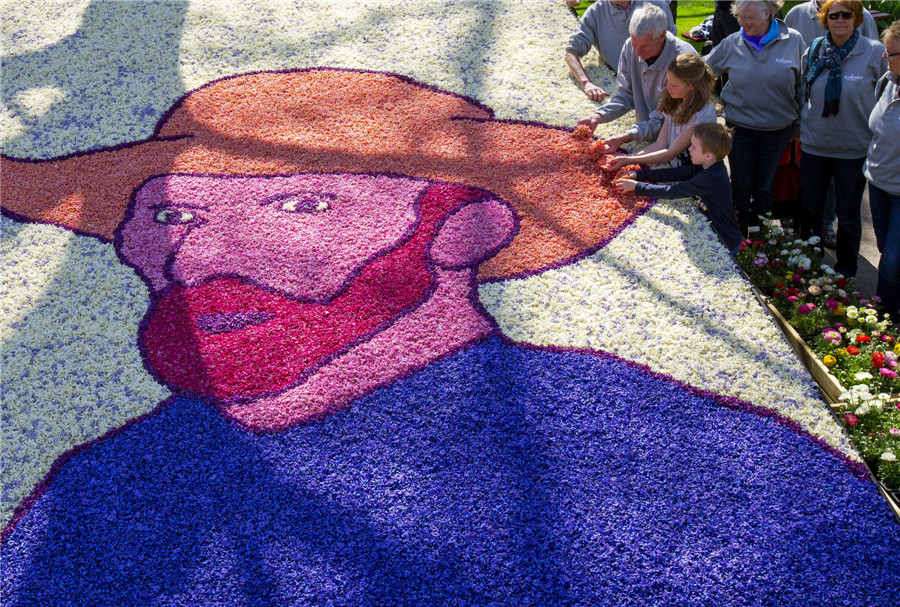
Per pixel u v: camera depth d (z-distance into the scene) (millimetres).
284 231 5805
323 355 4863
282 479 4176
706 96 5535
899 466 4223
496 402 4539
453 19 8414
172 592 3703
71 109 7297
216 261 5570
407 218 5895
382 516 3984
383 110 7137
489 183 6230
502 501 4035
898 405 4582
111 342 5035
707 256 5543
